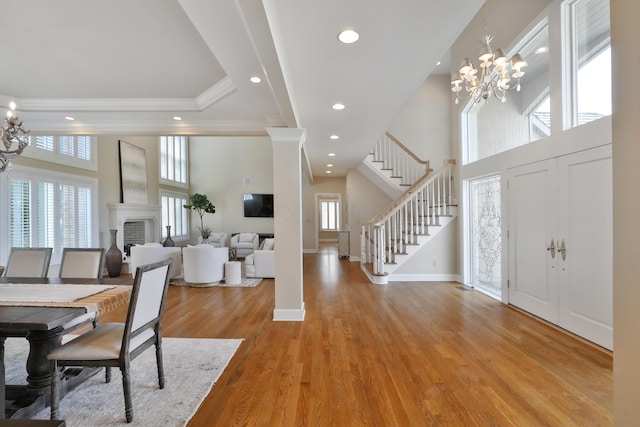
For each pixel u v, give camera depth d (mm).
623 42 869
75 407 2092
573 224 3217
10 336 2082
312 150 6238
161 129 4602
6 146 2570
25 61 3115
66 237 6234
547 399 2146
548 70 3650
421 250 6043
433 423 1913
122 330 2137
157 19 2467
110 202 7465
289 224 3873
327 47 2439
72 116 4320
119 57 3053
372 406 2090
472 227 5574
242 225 11438
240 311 4277
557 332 3338
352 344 3096
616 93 894
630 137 854
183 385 2363
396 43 2389
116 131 4609
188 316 4066
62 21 2477
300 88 3213
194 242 11500
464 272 5680
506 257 4383
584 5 3186
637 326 840
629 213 859
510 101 4410
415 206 6559
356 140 5379
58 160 6059
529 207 3891
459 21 2123
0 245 4977
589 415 1973
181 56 3041
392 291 5250
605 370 2521
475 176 5230
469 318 3852
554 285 3500
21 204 5359
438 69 7496
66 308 1976
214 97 3789
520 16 4062
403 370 2566
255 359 2791
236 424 1917
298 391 2275
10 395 2098
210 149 11523
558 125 3391
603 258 2895
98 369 2559
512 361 2697
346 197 10539
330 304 4516
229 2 1911
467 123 5703
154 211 9078
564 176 3322
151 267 2113
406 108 7699
